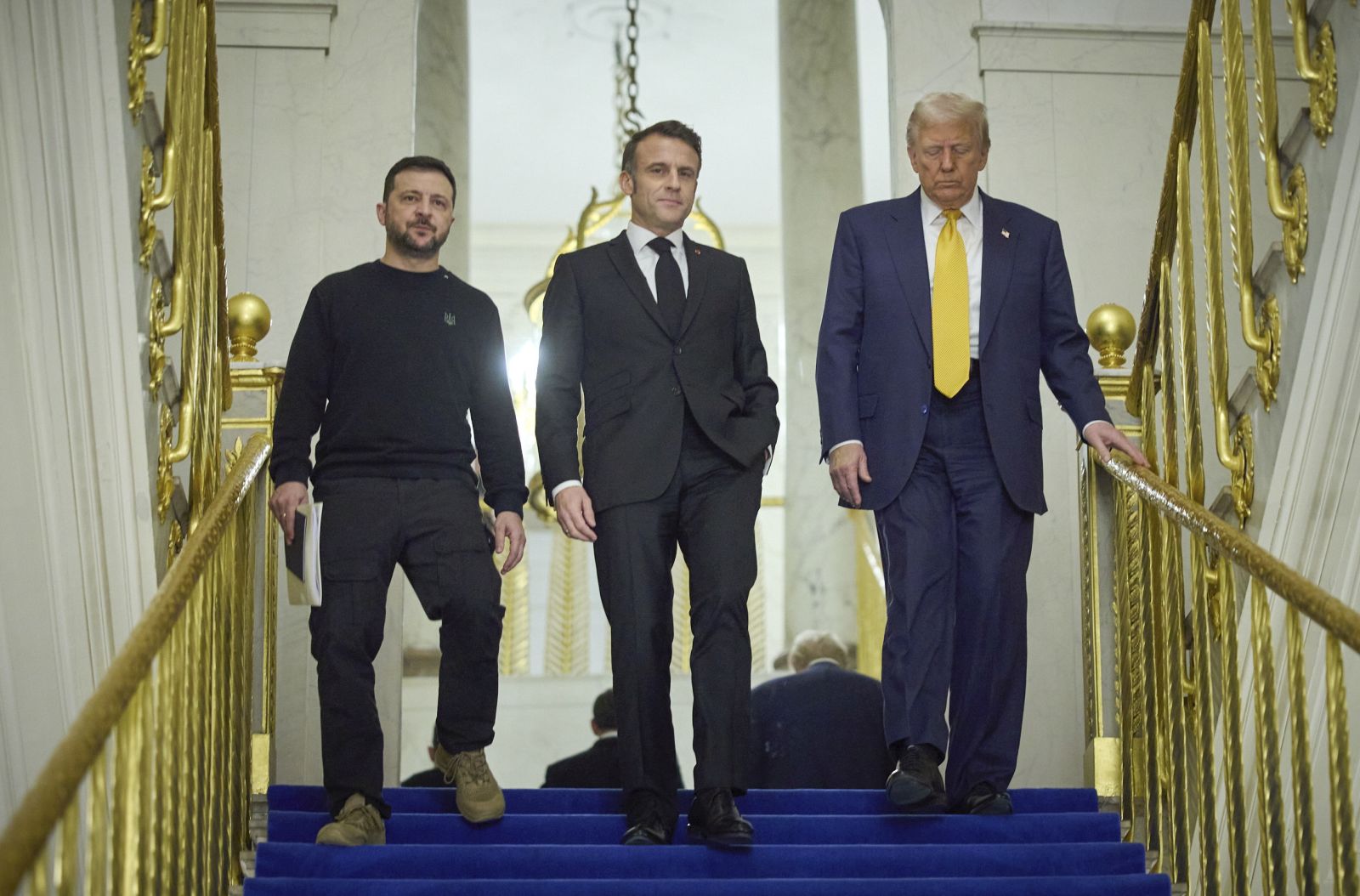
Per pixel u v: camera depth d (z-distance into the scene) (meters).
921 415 4.58
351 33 7.19
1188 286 4.68
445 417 4.44
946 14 7.38
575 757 5.67
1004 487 4.57
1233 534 3.91
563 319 4.49
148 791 3.23
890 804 4.62
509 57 14.45
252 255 6.95
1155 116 7.28
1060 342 4.76
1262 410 4.32
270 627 5.05
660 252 4.57
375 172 7.07
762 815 4.42
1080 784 6.23
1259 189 7.03
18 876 2.28
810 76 10.19
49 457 3.85
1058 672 6.36
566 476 4.33
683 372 4.43
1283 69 7.22
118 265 3.84
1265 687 3.76
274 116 7.09
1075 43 7.34
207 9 4.34
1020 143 7.23
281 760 5.90
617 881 3.91
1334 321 3.97
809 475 9.98
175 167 4.07
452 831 4.34
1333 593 4.06
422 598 4.36
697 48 14.30
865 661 9.48
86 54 3.77
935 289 4.66
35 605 3.88
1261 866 4.18
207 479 4.42
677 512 4.39
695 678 4.22
